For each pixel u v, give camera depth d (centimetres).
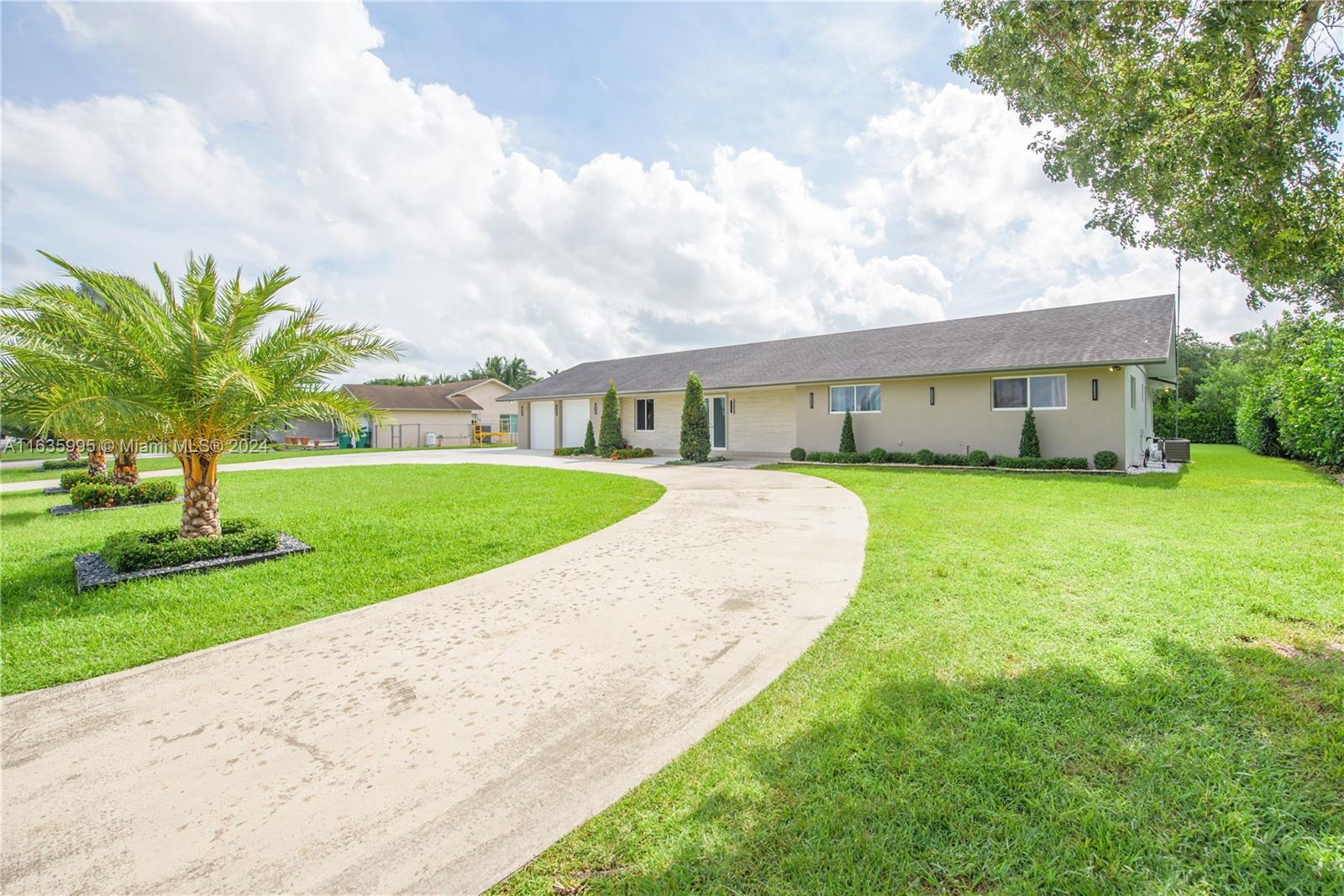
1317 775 234
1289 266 429
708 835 213
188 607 497
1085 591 461
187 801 241
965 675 327
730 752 263
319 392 755
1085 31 403
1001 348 1542
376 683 349
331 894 191
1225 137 368
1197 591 452
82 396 591
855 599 463
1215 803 219
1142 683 311
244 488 1357
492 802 237
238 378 630
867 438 1752
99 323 620
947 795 228
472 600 500
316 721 305
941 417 1605
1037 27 420
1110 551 584
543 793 241
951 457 1552
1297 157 374
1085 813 215
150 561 607
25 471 2027
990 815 215
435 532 777
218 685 351
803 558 601
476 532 776
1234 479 1223
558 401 2736
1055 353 1408
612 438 2239
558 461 2091
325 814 232
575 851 208
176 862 207
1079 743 259
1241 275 461
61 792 249
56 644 420
